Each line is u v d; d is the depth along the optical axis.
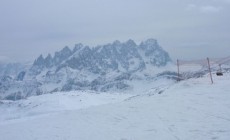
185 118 19.14
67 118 26.36
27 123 26.70
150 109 24.38
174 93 31.58
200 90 29.83
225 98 23.70
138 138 15.96
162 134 16.11
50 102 89.44
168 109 23.03
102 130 18.92
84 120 23.91
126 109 26.62
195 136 14.91
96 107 32.38
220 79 36.72
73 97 94.69
